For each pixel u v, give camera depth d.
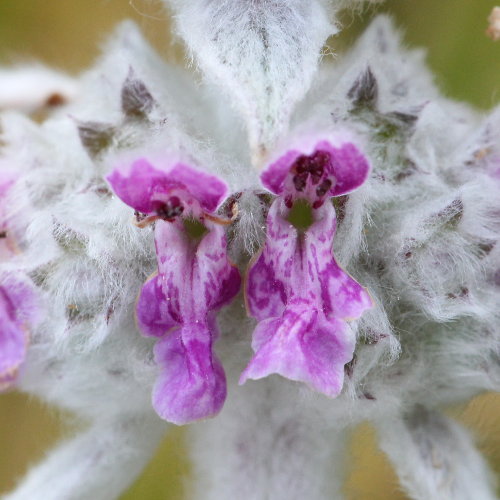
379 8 0.16
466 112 0.16
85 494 0.15
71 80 0.16
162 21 0.16
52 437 0.18
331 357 0.14
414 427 0.15
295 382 0.15
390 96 0.15
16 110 0.15
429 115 0.15
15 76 0.16
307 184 0.14
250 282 0.14
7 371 0.15
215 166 0.14
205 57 0.14
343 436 0.15
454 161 0.15
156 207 0.14
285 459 0.15
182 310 0.14
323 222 0.14
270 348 0.14
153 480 0.17
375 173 0.14
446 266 0.14
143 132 0.14
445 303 0.14
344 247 0.14
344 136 0.14
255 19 0.14
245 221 0.14
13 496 0.15
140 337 0.15
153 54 0.16
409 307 0.15
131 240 0.14
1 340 0.15
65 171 0.15
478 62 0.17
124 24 0.16
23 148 0.15
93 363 0.15
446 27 0.17
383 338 0.14
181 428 0.16
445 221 0.14
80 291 0.14
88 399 0.15
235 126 0.15
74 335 0.15
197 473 0.16
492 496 0.15
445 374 0.15
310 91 0.15
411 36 0.17
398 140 0.14
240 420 0.15
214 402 0.14
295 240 0.14
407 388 0.15
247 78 0.14
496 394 0.16
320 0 0.15
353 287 0.14
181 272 0.14
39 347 0.15
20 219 0.15
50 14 0.18
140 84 0.14
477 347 0.15
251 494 0.15
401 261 0.14
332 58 0.15
